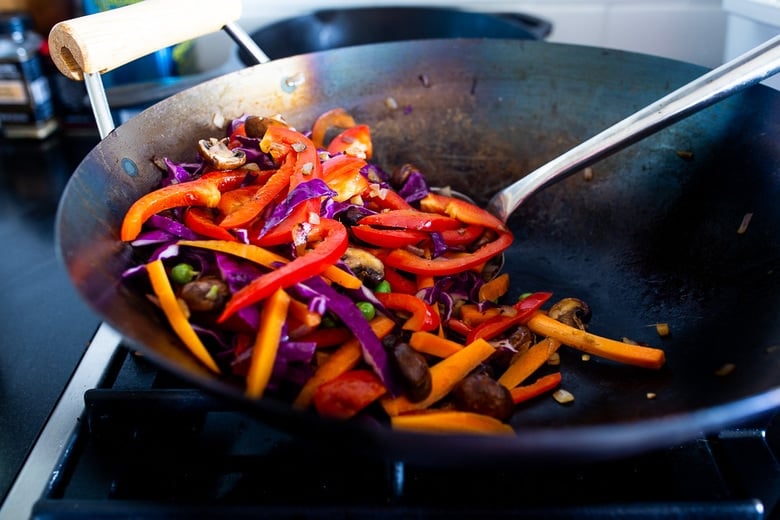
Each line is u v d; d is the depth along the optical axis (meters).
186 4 0.36
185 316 0.30
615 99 0.42
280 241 0.34
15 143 0.65
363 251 0.36
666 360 0.34
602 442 0.20
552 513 0.26
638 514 0.26
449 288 0.38
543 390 0.32
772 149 0.35
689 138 0.39
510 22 0.55
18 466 0.33
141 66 0.55
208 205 0.35
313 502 0.28
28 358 0.40
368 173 0.41
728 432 0.31
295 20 0.57
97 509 0.27
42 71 0.64
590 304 0.40
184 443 0.32
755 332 0.31
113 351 0.36
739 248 0.35
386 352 0.30
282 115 0.43
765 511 0.28
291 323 0.31
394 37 0.60
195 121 0.39
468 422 0.28
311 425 0.21
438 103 0.45
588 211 0.43
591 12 0.62
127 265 0.31
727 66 0.34
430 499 0.28
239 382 0.30
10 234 0.52
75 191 0.29
